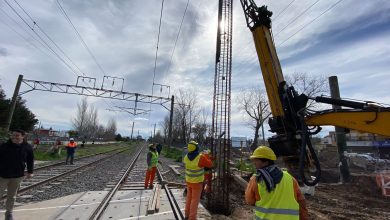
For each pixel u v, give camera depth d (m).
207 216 7.45
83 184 11.80
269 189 3.06
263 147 3.42
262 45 8.60
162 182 12.23
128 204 8.39
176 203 8.55
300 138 7.20
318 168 6.77
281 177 3.16
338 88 16.23
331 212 9.64
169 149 37.56
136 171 17.61
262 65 8.55
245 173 16.03
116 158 28.25
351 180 15.64
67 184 11.66
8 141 5.99
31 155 6.34
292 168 7.46
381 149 33.06
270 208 3.05
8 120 25.30
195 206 6.45
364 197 12.76
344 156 15.81
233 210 8.59
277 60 8.53
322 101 6.77
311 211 9.69
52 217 6.75
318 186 14.97
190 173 6.56
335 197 12.40
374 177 15.16
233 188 11.55
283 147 7.58
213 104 8.79
